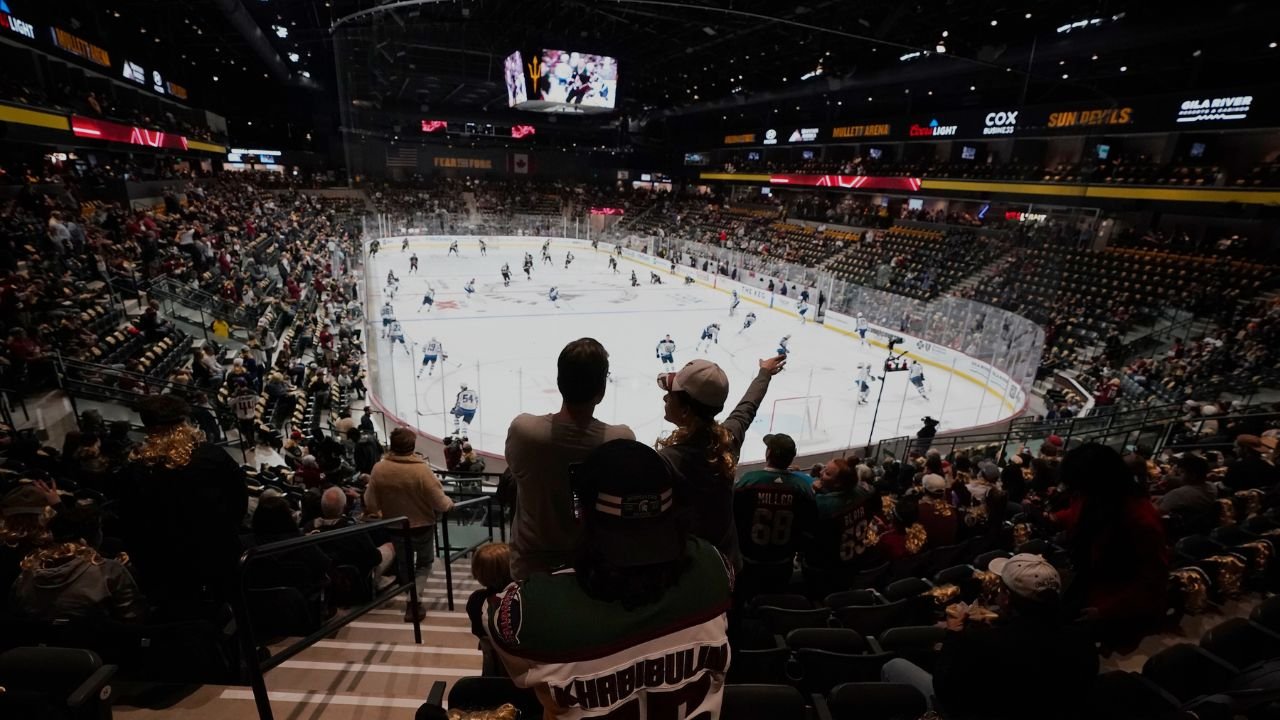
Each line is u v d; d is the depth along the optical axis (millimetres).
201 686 3529
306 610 4309
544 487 2068
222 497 3248
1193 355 20594
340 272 30359
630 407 20359
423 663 4184
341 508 5395
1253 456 7703
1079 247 28406
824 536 4855
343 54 15062
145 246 20797
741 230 49906
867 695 3078
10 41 24797
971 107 33781
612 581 1373
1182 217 29906
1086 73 26906
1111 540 2984
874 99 37188
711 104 35656
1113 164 28203
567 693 1360
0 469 6742
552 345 27031
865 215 43125
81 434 6953
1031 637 2000
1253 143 26828
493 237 49750
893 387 23562
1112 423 13547
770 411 20656
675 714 1426
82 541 3453
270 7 34031
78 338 12938
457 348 26172
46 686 2797
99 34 33062
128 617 3486
